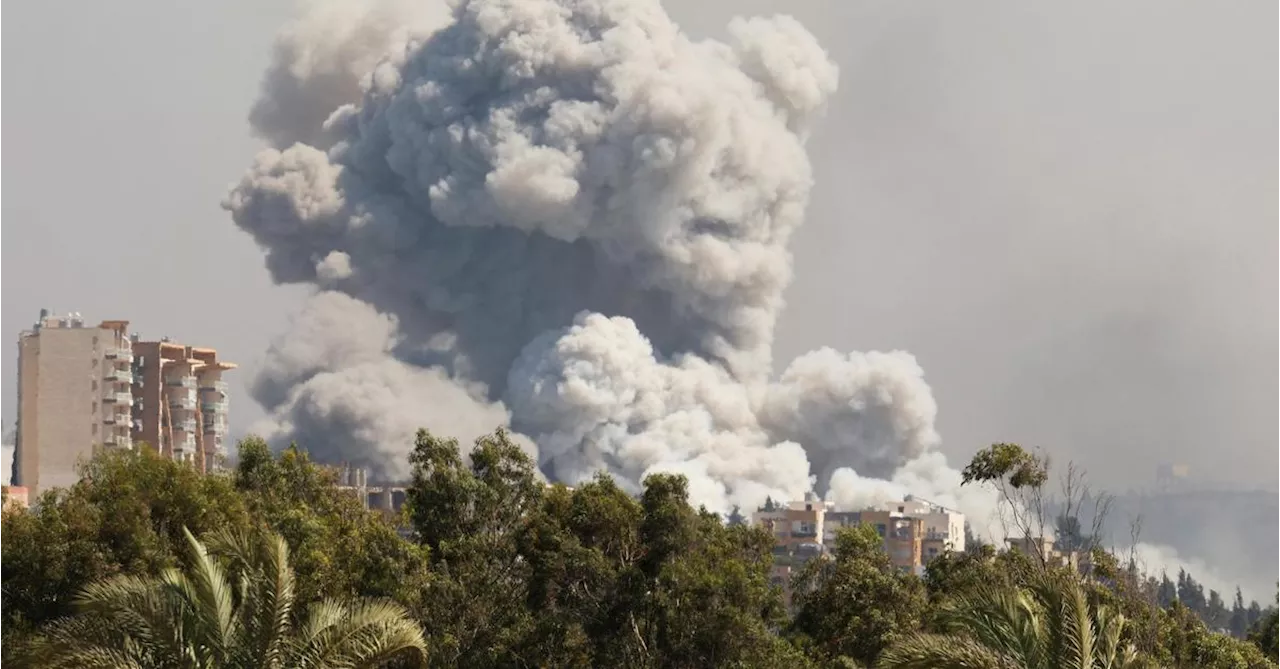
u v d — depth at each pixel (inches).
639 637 4057.6
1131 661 2561.5
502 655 4069.9
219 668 2426.2
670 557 4197.8
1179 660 3826.3
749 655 4020.7
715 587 4042.8
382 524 4584.2
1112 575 3865.7
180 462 3791.8
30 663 2464.3
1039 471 3902.6
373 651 2498.8
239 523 3722.9
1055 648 2369.6
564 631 4087.1
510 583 4269.2
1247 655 4192.9
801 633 4658.0
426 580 4109.3
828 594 4626.0
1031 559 3929.6
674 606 4042.8
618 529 4274.1
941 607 2536.9
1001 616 2397.9
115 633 2426.2
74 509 3577.8
